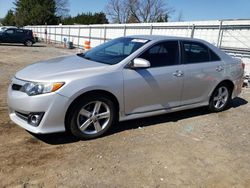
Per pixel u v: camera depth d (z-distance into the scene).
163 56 5.23
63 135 4.64
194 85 5.66
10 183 3.30
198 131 5.27
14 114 4.52
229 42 12.91
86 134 4.50
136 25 20.30
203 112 6.41
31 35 29.55
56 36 39.00
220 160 4.21
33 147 4.19
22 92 4.21
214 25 13.54
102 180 3.49
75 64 4.78
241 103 7.52
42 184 3.32
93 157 4.01
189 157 4.23
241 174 3.87
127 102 4.78
